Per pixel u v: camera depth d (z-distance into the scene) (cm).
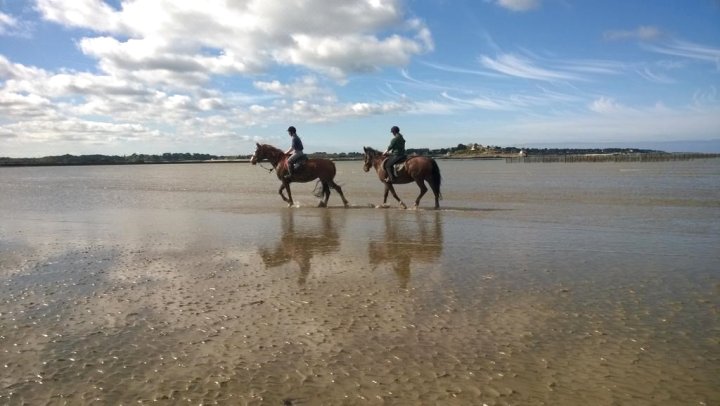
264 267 877
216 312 625
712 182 3145
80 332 559
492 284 736
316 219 1546
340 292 711
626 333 533
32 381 441
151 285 758
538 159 13450
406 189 3014
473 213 1633
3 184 4466
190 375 450
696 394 404
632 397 400
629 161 11838
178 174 7844
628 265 837
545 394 407
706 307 611
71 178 6091
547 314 598
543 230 1231
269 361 477
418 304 647
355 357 484
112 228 1380
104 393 417
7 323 589
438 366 461
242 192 2991
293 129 1919
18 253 1024
